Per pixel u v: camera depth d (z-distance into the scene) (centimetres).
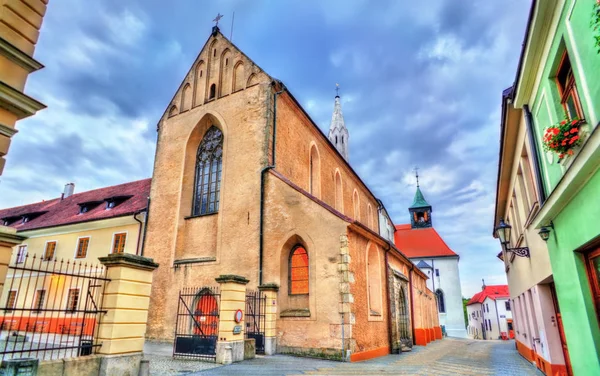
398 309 2020
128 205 2567
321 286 1459
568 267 773
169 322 1803
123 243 2297
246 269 1684
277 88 2002
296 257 1611
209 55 2309
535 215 966
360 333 1452
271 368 1109
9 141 705
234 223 1795
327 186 2497
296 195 1655
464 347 2658
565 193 701
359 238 1605
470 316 8488
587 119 595
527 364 1492
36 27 769
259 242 1683
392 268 1970
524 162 1155
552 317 1108
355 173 3127
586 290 709
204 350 1254
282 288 1569
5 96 689
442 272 5175
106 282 839
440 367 1334
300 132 2183
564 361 1063
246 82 2050
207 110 2139
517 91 923
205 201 2014
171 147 2206
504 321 6222
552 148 668
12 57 713
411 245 5559
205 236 1897
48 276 2397
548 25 717
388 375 1055
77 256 2434
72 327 2014
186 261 1870
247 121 1956
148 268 893
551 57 729
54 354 1249
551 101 764
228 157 1942
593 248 681
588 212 638
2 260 635
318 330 1412
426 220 5919
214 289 1733
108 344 786
